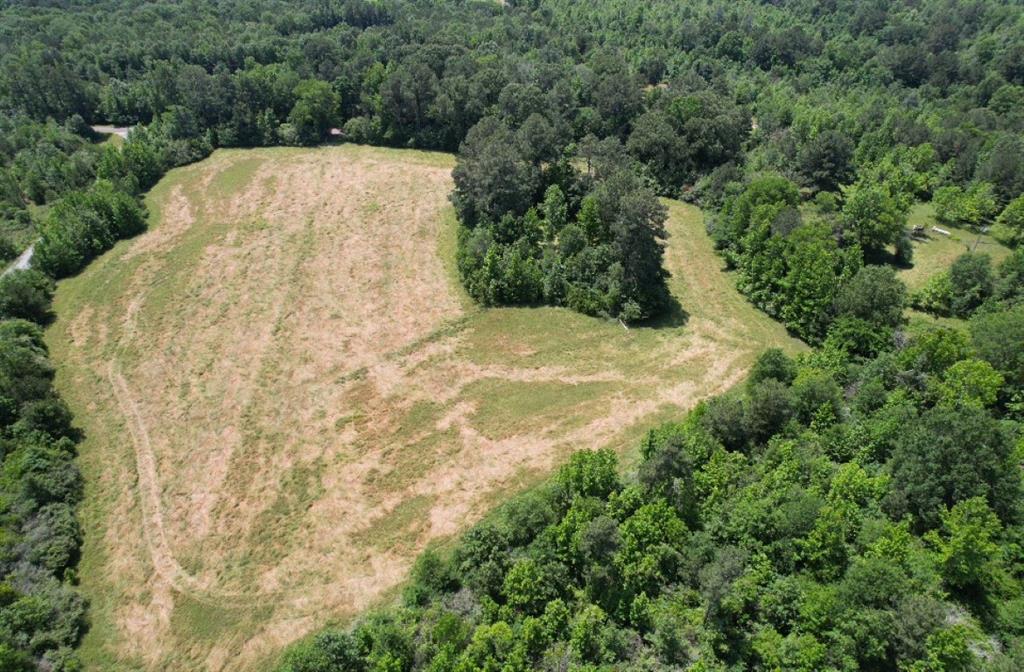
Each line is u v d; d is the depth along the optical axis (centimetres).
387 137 13588
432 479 6444
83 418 7238
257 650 5088
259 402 7406
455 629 4594
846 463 5778
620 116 12900
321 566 5675
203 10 17125
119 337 8388
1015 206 9719
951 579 4816
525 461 6612
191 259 9888
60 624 5166
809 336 8069
